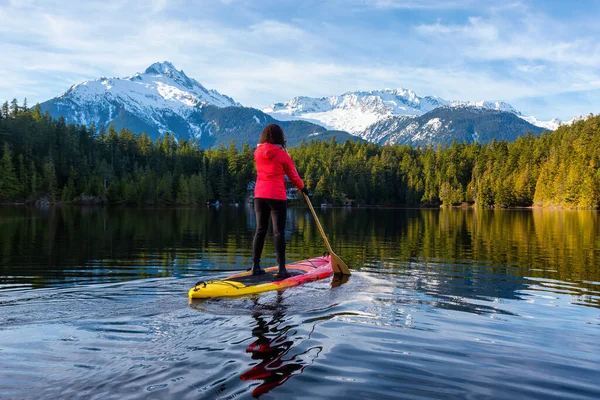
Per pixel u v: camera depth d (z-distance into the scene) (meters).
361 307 6.07
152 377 3.57
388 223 34.66
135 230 23.19
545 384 3.64
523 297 7.04
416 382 3.62
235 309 5.79
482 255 13.02
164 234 20.75
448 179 128.12
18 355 4.06
